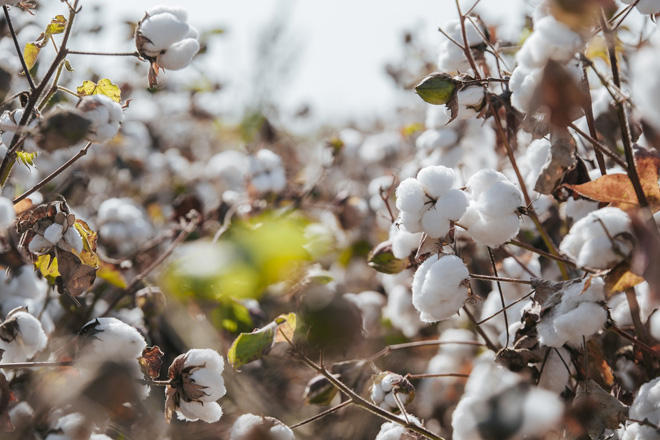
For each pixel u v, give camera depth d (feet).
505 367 5.27
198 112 12.32
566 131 5.18
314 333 6.80
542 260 6.31
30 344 5.43
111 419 5.32
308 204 8.64
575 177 5.39
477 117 5.64
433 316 5.17
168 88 11.77
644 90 4.70
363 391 6.15
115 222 7.88
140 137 10.61
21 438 5.25
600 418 5.14
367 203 9.25
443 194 5.14
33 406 5.34
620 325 5.75
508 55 6.84
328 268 7.98
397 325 7.07
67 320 6.72
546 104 4.85
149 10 5.48
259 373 6.95
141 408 5.76
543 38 4.77
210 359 5.25
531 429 4.05
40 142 5.09
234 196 8.76
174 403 5.27
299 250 7.05
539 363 5.30
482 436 4.08
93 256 5.58
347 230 8.54
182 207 8.21
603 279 5.01
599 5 4.67
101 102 5.17
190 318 6.98
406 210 5.16
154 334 6.91
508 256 6.34
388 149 11.00
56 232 5.46
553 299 5.12
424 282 5.15
